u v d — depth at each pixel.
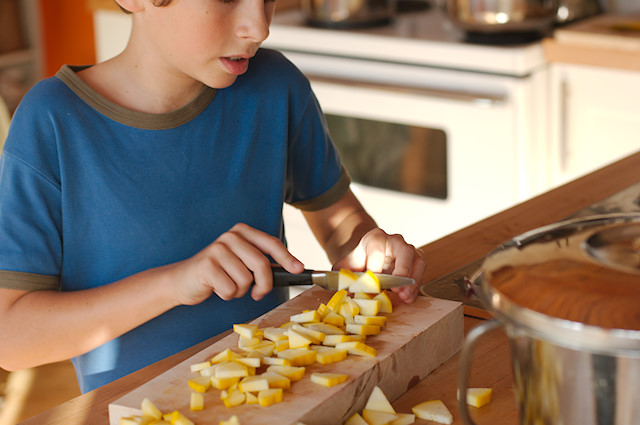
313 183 1.23
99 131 0.98
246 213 1.10
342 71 2.41
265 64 1.14
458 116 2.24
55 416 0.74
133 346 0.99
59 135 0.95
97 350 0.99
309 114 1.19
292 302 0.92
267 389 0.69
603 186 1.31
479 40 2.23
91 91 0.98
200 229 1.05
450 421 0.70
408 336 0.79
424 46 2.25
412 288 0.89
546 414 0.54
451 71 2.24
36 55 3.46
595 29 2.21
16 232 0.92
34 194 0.94
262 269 0.87
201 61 0.93
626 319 0.49
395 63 2.32
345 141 2.47
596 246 0.58
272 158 1.13
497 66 2.16
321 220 1.25
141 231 1.00
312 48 2.44
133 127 0.99
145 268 1.01
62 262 0.99
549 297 0.52
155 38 0.93
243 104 1.09
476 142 2.25
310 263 2.58
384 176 2.44
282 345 0.78
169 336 1.01
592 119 2.24
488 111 2.20
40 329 0.90
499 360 0.82
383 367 0.75
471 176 2.29
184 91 1.03
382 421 0.70
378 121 2.38
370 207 2.50
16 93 3.41
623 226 0.61
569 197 1.27
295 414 0.67
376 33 2.38
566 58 2.19
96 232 0.99
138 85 1.01
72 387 2.27
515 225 1.18
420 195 2.40
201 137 1.04
